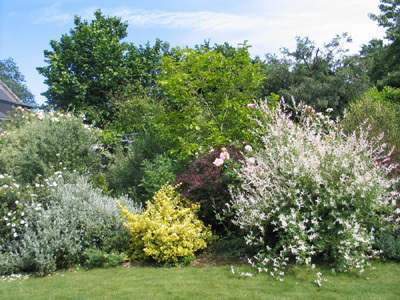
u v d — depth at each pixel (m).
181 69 8.12
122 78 14.25
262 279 3.99
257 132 6.11
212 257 5.16
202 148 7.23
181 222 5.61
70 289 3.94
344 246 4.09
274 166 4.71
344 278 3.89
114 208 5.63
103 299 3.54
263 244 4.64
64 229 5.16
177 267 4.82
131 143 10.20
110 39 15.40
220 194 5.63
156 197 6.33
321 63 19.45
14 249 4.92
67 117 8.57
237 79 7.99
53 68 13.92
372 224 4.59
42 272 4.65
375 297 3.29
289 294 3.46
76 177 6.61
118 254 5.22
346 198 4.38
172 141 8.27
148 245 5.03
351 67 19.62
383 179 4.59
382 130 6.79
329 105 15.81
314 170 4.45
